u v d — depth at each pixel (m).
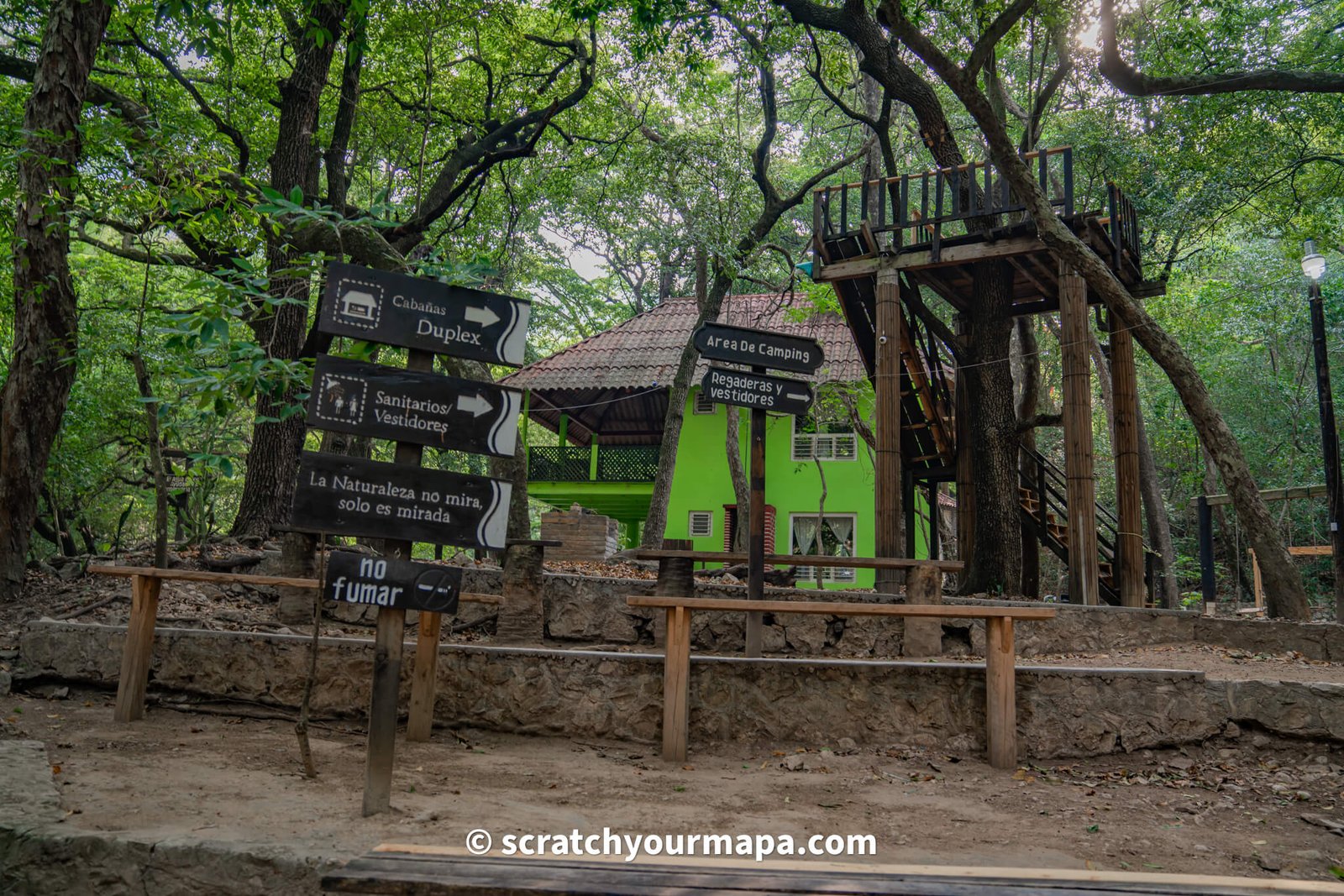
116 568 6.34
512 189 19.67
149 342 13.64
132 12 12.77
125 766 4.99
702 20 14.73
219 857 3.60
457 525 4.47
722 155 17.94
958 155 14.30
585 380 24.92
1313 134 17.58
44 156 8.03
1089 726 6.31
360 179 19.88
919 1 13.83
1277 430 27.00
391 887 3.07
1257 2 16.02
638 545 30.58
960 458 15.06
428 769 5.32
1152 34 15.68
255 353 5.32
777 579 11.55
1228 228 21.61
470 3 15.73
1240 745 6.43
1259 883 3.14
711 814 4.63
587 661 6.54
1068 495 11.75
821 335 24.61
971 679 6.34
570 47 16.47
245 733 6.16
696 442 26.19
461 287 4.66
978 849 4.19
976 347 14.44
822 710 6.39
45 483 14.20
